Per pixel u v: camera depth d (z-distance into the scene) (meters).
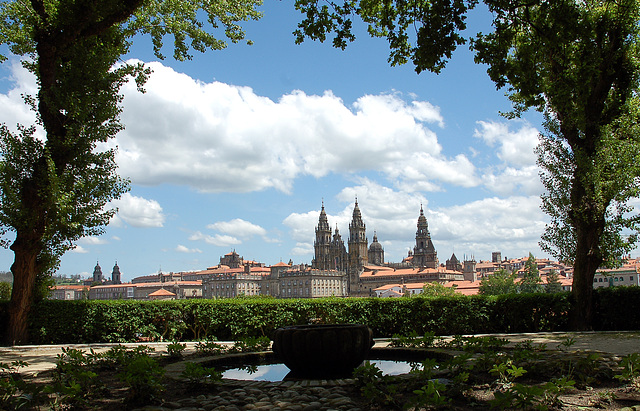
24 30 23.19
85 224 21.42
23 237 20.61
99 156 21.81
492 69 15.76
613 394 7.83
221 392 9.11
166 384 9.93
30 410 8.08
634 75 23.19
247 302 22.56
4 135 20.64
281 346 10.99
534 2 14.96
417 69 15.67
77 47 21.42
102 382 10.14
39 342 21.28
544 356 11.95
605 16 21.23
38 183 20.48
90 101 21.34
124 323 21.86
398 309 22.88
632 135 22.75
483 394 8.24
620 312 23.00
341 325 11.17
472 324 22.98
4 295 37.31
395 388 8.05
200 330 22.44
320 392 8.86
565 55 18.44
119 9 20.27
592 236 22.75
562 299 22.89
